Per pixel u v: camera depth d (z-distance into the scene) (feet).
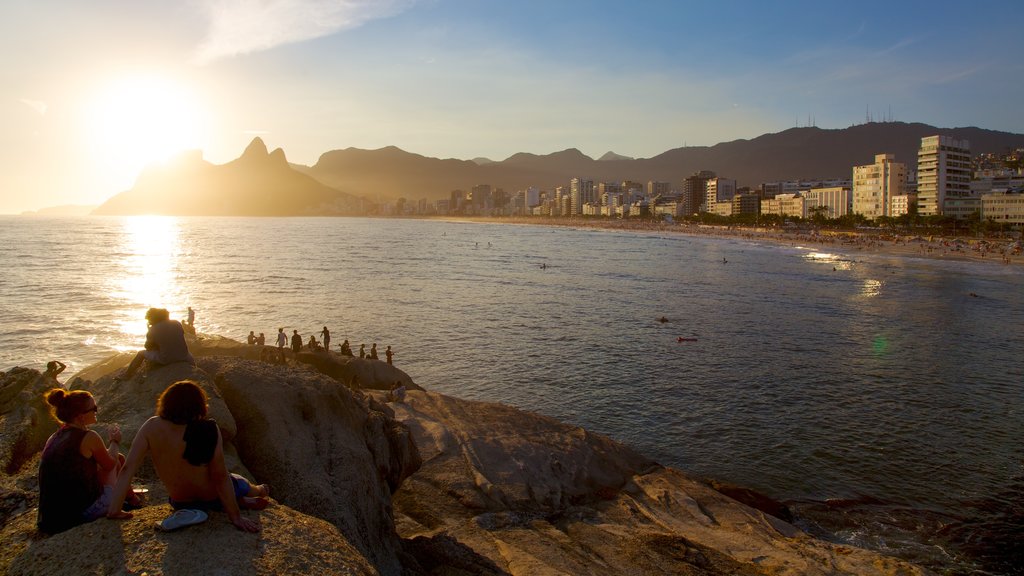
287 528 21.83
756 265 400.26
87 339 159.74
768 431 98.73
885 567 54.08
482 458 65.10
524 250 542.16
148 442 20.59
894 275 341.82
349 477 32.27
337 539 22.57
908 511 72.28
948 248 524.93
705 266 392.88
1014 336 176.24
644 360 146.20
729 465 85.66
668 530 58.44
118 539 19.42
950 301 243.81
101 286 261.24
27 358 140.15
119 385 32.68
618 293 263.08
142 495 23.56
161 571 18.02
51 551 19.02
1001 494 76.79
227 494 20.90
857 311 218.79
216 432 20.90
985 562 61.21
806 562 53.01
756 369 138.21
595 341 167.22
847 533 66.80
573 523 56.18
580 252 519.19
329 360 104.37
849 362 144.77
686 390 121.80
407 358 146.92
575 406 111.96
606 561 47.62
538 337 171.73
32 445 30.19
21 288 252.42
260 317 195.00
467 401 87.56
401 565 34.37
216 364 35.58
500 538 49.39
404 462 39.91
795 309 222.89
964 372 135.74
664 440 95.09
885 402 113.80
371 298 238.07
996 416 106.01
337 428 34.96
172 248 512.22
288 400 33.58
